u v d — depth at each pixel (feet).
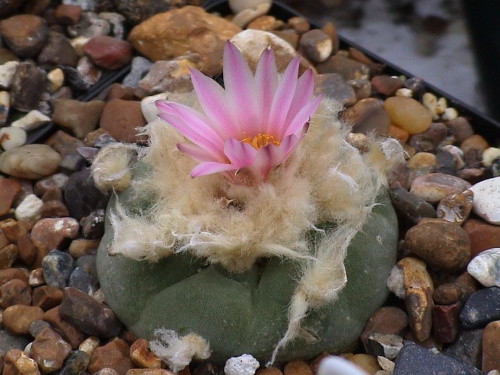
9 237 0.75
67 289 0.68
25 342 0.69
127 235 0.64
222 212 0.63
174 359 0.64
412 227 0.70
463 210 0.73
